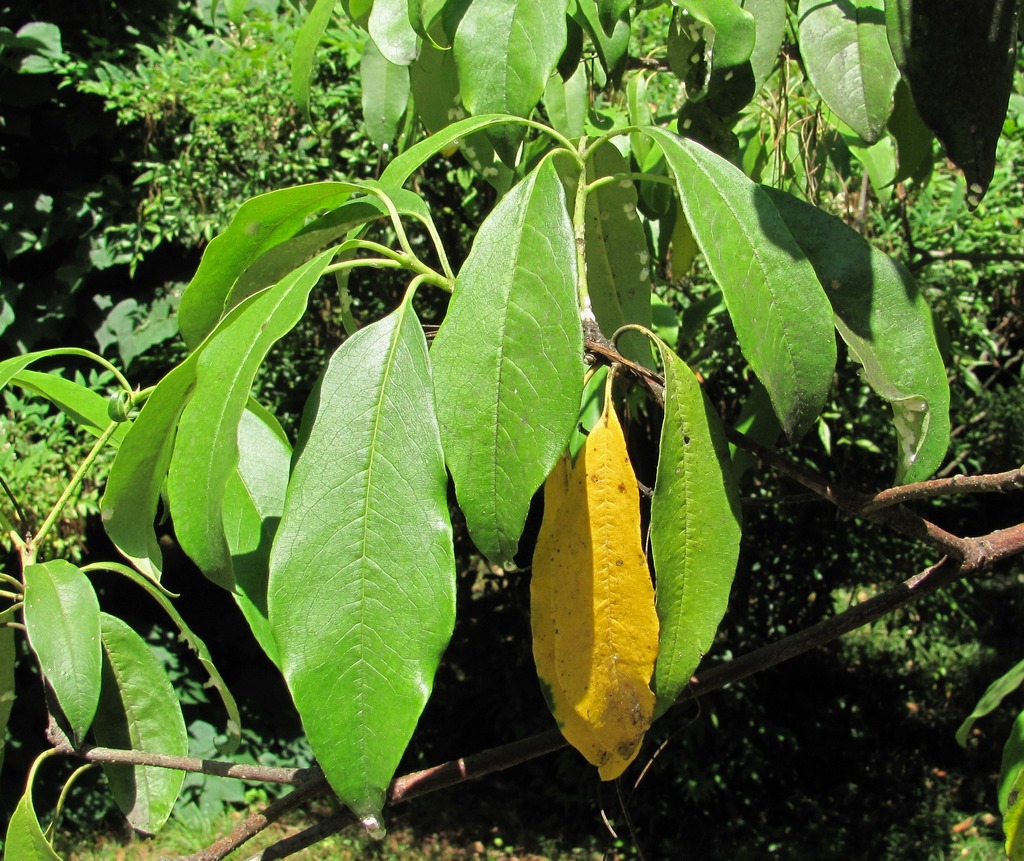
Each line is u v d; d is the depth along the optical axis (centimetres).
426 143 45
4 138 215
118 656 55
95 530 204
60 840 199
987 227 168
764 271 41
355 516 38
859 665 239
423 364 40
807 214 47
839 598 235
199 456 39
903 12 43
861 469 183
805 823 210
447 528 38
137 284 218
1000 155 172
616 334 42
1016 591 233
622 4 46
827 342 41
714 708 204
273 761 215
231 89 189
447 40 49
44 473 174
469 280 39
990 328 198
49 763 206
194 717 216
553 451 38
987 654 238
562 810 219
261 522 48
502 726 225
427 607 38
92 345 216
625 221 56
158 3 228
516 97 44
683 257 73
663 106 130
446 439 38
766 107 84
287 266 51
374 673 37
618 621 40
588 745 40
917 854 199
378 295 190
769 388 40
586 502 40
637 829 211
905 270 46
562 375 38
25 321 209
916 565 200
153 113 197
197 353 41
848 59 49
